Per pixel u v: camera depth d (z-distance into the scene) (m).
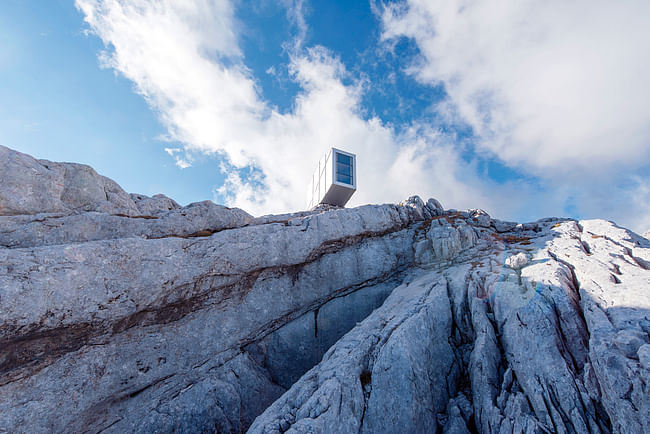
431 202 44.62
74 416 17.45
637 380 13.02
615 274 20.88
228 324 24.72
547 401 16.09
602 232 28.70
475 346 21.20
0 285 15.70
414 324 21.80
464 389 20.73
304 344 27.48
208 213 28.86
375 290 31.89
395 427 17.23
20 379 16.39
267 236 27.73
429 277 30.11
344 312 30.03
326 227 31.38
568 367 16.77
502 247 32.12
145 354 20.73
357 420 17.00
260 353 25.89
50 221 21.59
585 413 15.10
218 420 21.02
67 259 18.16
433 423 18.53
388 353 19.69
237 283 25.94
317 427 15.18
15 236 20.02
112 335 19.80
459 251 32.50
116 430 18.59
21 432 15.75
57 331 17.44
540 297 20.44
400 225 36.75
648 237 31.27
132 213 27.95
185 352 22.28
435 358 21.50
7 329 15.69
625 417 12.98
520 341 19.20
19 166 22.78
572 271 23.27
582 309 19.45
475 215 40.31
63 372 17.67
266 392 23.92
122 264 20.06
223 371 23.16
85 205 25.80
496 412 17.14
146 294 20.77
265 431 15.19
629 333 14.77
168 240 22.72
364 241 33.72
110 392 18.86
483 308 22.92
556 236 30.91
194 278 23.00
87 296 18.36
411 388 18.47
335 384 17.45
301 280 29.33
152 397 20.30
